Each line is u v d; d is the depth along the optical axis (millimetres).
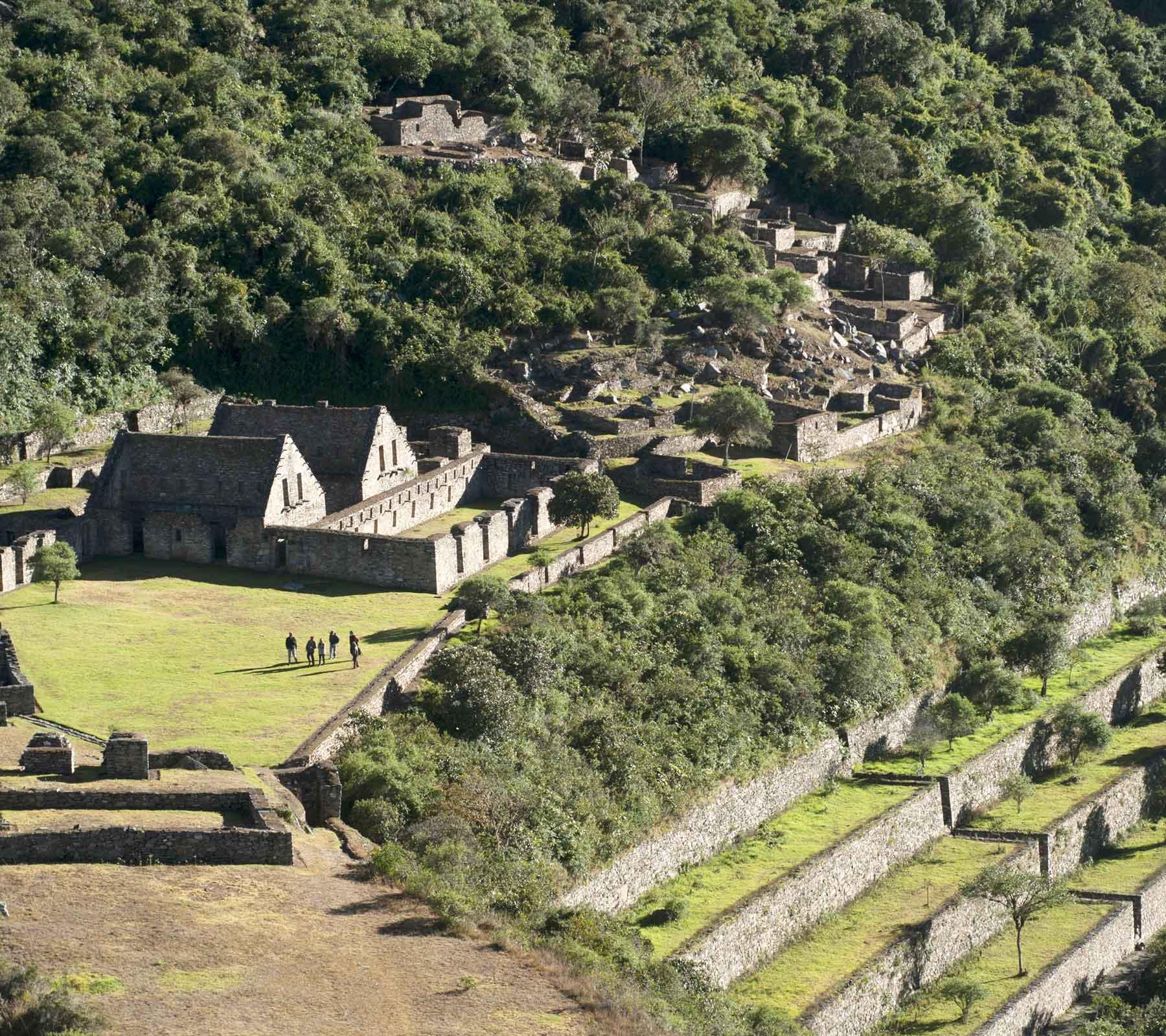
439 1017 106250
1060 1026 155750
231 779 130250
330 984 107688
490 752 155875
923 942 156125
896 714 195625
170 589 192500
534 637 171500
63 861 117938
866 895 166375
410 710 159625
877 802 179375
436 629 175375
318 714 154250
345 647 174000
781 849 166625
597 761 161625
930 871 172000
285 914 114938
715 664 184000
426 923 116938
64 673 162375
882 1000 149750
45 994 101312
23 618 178625
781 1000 144500
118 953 107625
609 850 151250
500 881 134750
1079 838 184375
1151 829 194750
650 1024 111250
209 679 163125
